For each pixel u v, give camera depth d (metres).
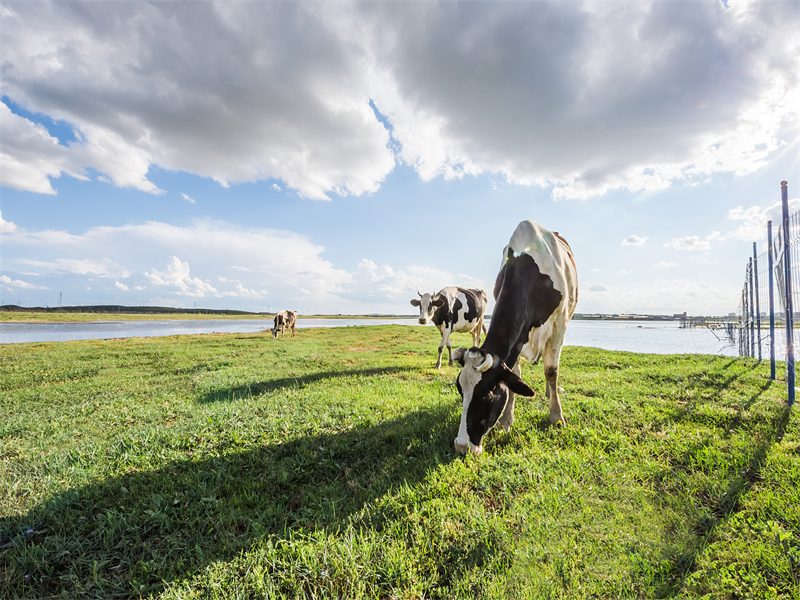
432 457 3.67
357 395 6.06
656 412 4.66
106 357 12.69
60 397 6.82
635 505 2.72
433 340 18.48
